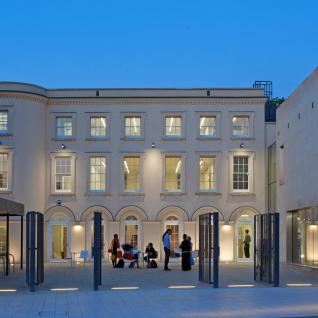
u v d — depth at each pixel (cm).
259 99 3997
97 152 3984
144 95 4006
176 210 3953
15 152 3859
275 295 1931
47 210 3947
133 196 3966
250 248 3928
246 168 4000
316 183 2800
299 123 3155
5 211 2461
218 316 1495
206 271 2356
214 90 4019
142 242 3938
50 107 4009
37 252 2309
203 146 3994
